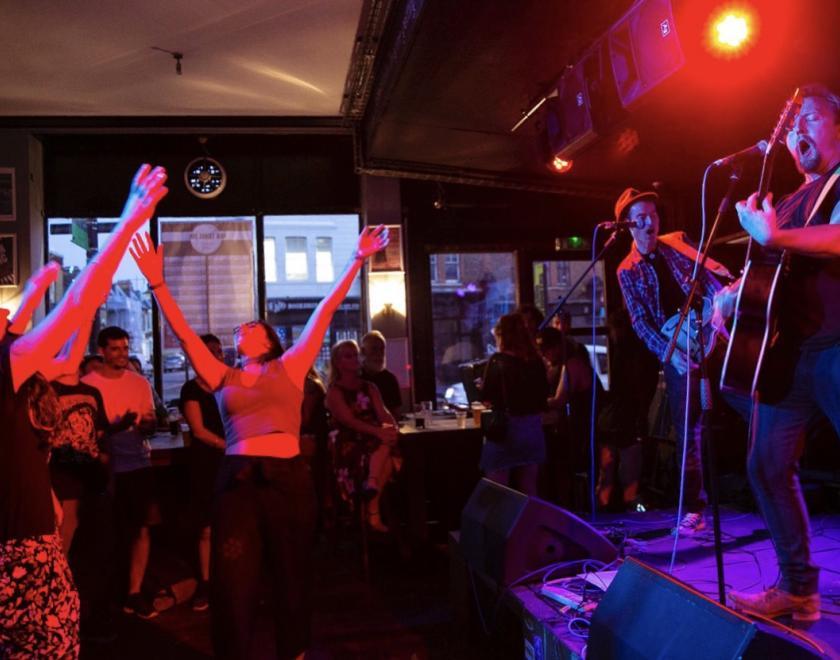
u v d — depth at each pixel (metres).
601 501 5.14
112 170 7.19
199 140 7.21
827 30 3.46
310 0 4.62
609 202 7.73
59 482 3.51
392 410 5.45
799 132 2.14
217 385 2.56
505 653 3.16
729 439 5.39
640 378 5.10
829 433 4.91
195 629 3.72
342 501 4.66
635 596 1.98
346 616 3.81
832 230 1.90
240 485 2.45
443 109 4.68
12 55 5.38
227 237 7.43
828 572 2.78
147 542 4.02
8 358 1.79
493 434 4.00
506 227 7.58
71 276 7.23
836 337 2.03
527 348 4.03
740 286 2.28
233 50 5.38
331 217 7.60
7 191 6.79
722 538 3.32
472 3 3.27
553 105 4.30
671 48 3.12
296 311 7.56
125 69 5.70
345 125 6.19
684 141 5.18
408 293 7.40
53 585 1.77
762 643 2.02
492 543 2.98
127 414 3.93
